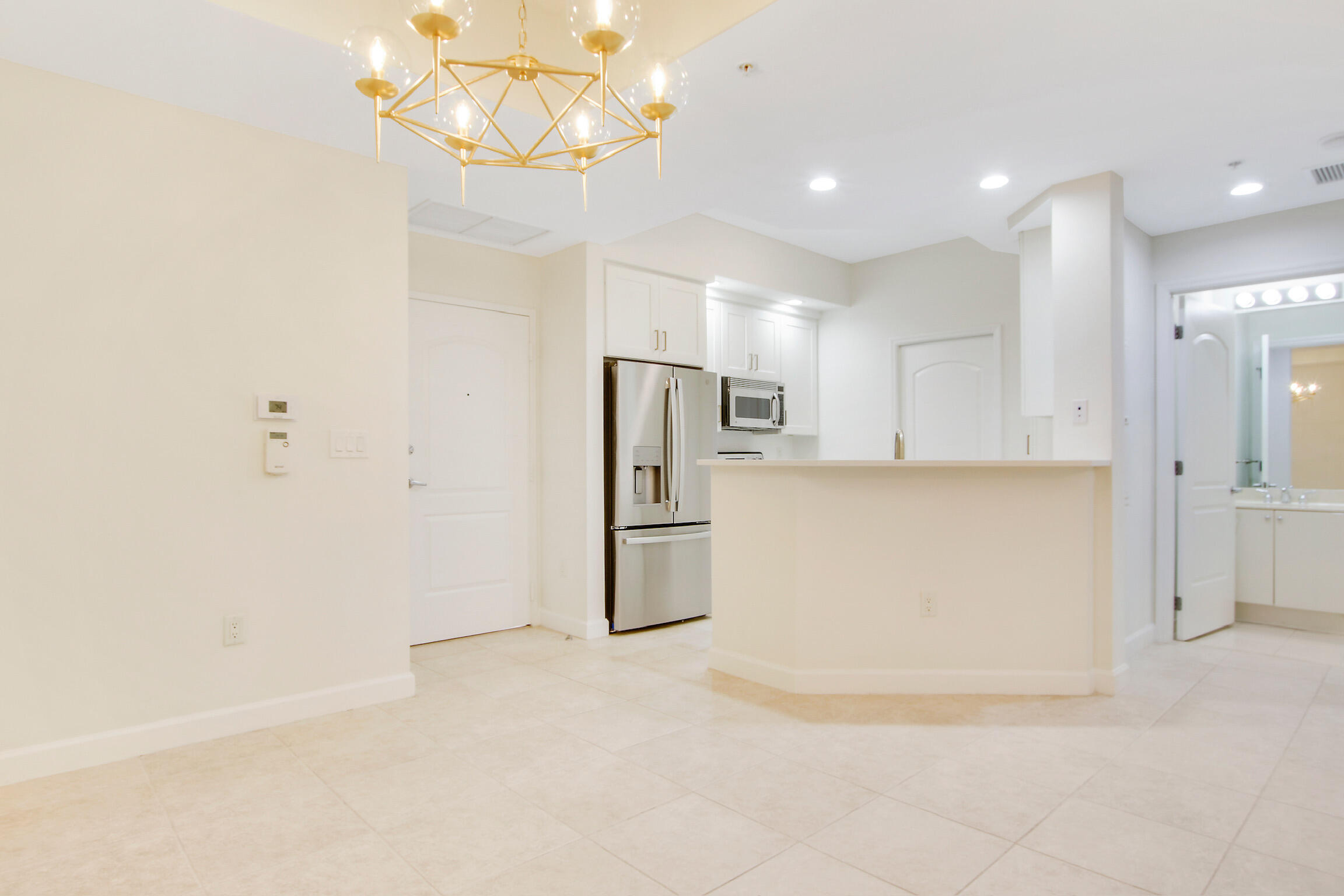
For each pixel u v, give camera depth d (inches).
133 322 96.3
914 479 121.8
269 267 107.4
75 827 77.3
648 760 94.3
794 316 228.4
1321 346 181.8
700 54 89.2
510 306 169.6
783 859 70.5
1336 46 87.5
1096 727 105.4
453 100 96.2
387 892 65.4
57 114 91.3
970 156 120.7
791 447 238.8
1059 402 132.9
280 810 81.0
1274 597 173.5
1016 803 82.0
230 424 103.8
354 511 115.4
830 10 80.4
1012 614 121.3
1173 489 160.1
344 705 113.4
